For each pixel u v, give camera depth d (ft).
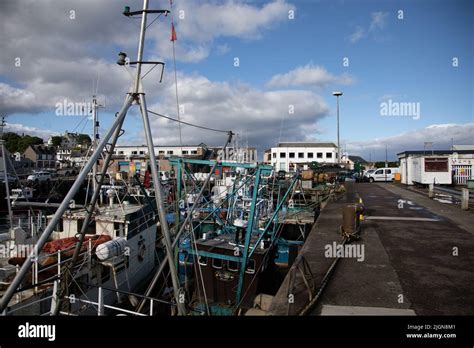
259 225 45.73
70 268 20.13
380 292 18.12
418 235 31.24
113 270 32.45
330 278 20.33
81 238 19.93
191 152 151.23
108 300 32.12
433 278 20.17
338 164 110.93
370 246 27.58
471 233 31.94
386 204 53.31
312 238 30.66
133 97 17.76
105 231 36.94
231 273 31.01
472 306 16.26
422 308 16.07
